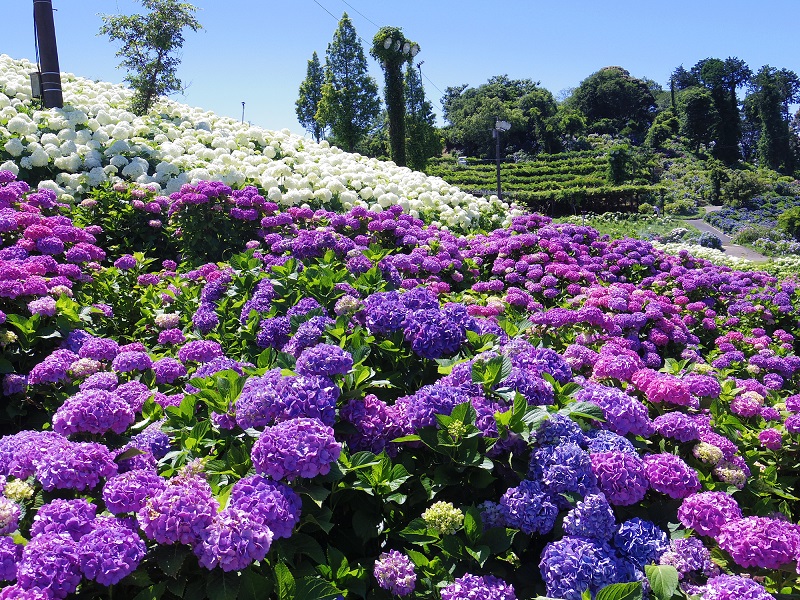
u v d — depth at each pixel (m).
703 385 3.33
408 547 2.42
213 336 4.16
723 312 7.85
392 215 7.53
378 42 26.77
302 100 48.84
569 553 2.12
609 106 94.31
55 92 9.92
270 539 1.90
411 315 3.04
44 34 9.81
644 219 27.69
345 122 36.19
